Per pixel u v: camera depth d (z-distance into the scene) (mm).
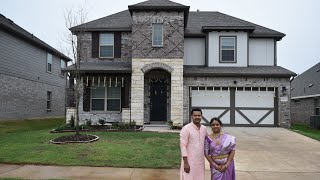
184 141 5629
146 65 18641
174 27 18766
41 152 10773
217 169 5598
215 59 20594
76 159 9891
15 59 22969
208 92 19641
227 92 19688
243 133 16547
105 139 13438
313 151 11977
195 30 21281
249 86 19453
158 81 19953
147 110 19703
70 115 18422
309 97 27141
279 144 13391
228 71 19531
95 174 8438
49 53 28891
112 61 20688
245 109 19609
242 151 11906
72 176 8203
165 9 18703
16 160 9727
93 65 19750
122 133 15305
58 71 31031
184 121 19297
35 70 26109
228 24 21188
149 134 14914
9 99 22125
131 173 8586
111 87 20031
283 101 19266
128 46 20766
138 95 18547
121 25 20875
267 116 19516
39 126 21297
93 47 20703
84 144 12172
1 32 21141
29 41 24906
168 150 11273
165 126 18797
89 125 17562
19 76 23547
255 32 21000
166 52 18672
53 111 29750
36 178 7922
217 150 5672
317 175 8672
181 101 18422
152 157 10227
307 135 15945
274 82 19406
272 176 8555
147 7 18562
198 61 21125
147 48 18719
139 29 18812
